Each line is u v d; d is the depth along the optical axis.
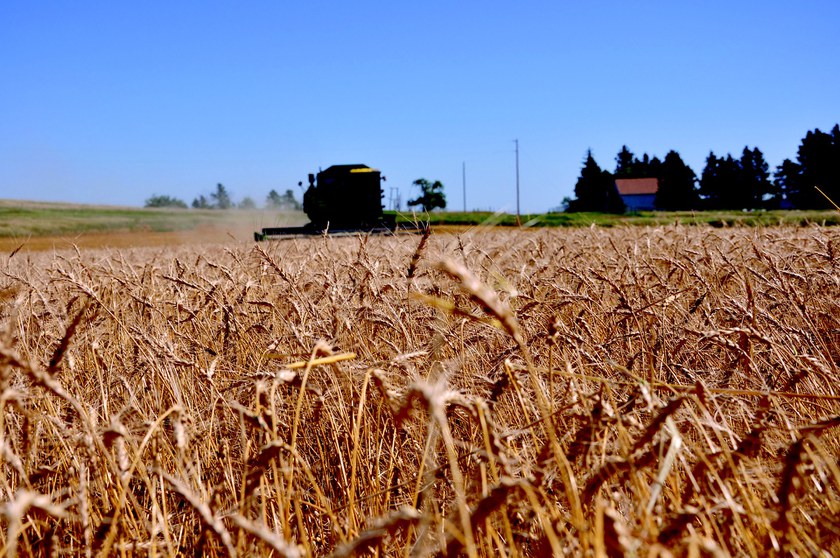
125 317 5.37
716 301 5.28
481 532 2.35
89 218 83.94
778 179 93.94
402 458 3.38
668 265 6.48
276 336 4.34
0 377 1.83
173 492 3.00
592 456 2.38
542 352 3.74
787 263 5.87
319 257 7.05
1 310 3.61
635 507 2.31
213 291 5.05
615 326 4.80
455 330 3.90
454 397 2.00
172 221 80.12
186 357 4.27
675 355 4.11
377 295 4.53
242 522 1.51
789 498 1.95
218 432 3.58
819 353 3.98
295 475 3.27
